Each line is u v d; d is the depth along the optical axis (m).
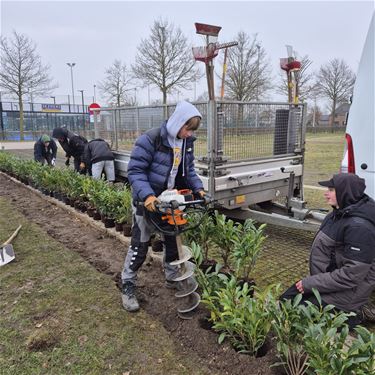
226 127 4.76
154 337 2.71
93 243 4.71
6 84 30.64
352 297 2.56
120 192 4.98
